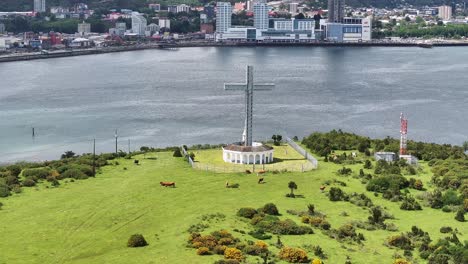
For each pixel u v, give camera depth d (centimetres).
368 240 18062
